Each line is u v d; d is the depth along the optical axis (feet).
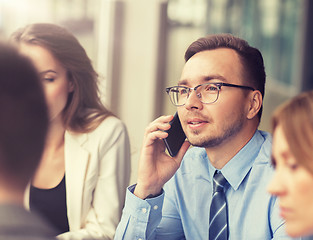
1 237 2.86
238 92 6.25
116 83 18.51
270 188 3.78
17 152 3.00
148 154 6.77
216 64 6.24
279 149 3.70
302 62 21.22
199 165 7.03
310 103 3.58
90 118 8.28
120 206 8.03
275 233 5.90
